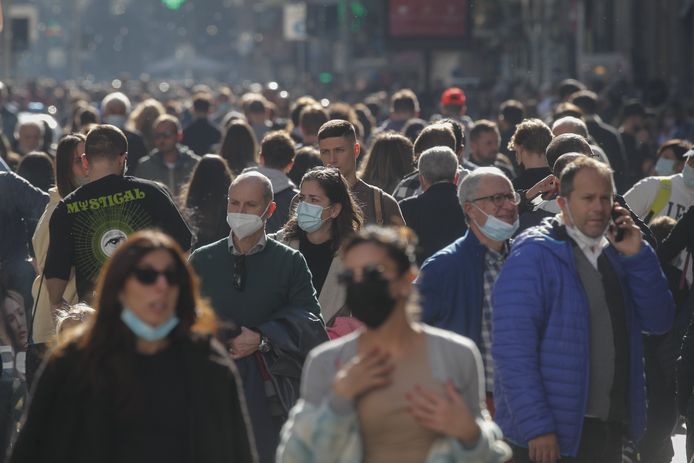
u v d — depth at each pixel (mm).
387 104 70312
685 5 90875
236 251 17078
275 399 16812
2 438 19375
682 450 22828
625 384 15289
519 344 14766
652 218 24047
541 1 114750
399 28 83000
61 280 18766
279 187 24250
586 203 15039
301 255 17234
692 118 58062
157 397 11477
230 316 16922
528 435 14594
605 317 15164
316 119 32438
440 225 21328
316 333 16922
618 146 33062
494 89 99312
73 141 20672
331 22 141875
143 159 32469
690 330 18359
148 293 11367
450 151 21547
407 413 10930
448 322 16516
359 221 18734
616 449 15469
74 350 11477
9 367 20156
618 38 102812
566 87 44344
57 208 18797
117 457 11445
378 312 10797
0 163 26516
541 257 15023
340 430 10844
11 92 78875
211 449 11531
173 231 18938
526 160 22141
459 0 82938
